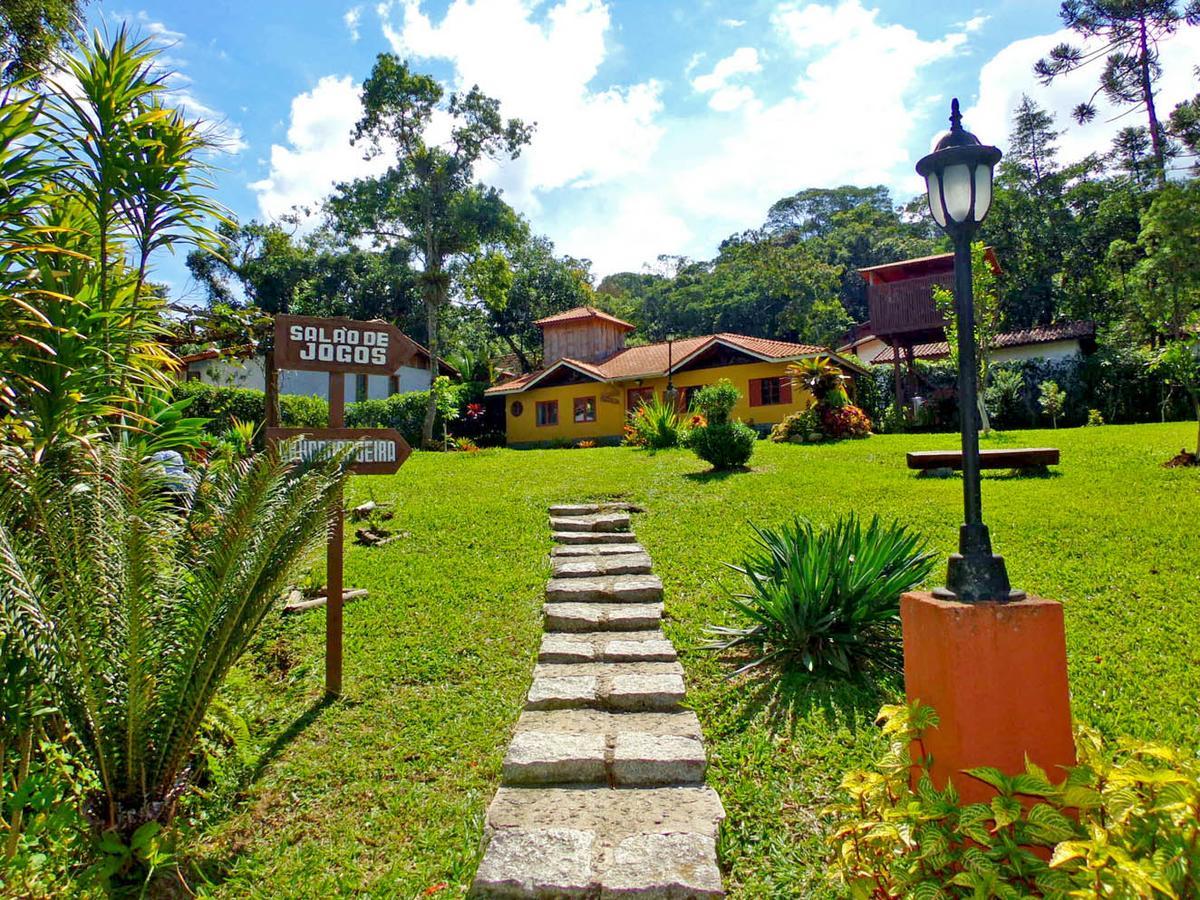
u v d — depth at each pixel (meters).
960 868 2.08
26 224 4.35
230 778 4.14
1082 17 26.50
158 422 5.71
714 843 3.35
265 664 5.60
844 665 4.95
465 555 8.27
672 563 7.68
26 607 3.09
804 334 42.28
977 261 19.20
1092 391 23.06
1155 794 1.92
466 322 40.97
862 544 5.57
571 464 15.96
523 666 5.46
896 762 2.46
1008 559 7.18
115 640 3.56
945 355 27.38
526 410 29.97
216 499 4.34
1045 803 2.18
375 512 10.27
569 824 3.54
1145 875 1.63
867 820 2.39
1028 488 10.25
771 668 5.19
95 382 4.68
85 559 3.51
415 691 5.14
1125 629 5.45
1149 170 28.91
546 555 8.25
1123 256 28.95
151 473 3.73
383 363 5.55
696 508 10.23
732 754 4.17
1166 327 15.94
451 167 29.62
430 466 16.45
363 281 37.78
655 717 4.59
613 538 8.87
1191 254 14.79
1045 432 17.56
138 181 5.04
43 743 3.47
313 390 29.97
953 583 2.55
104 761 3.45
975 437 2.62
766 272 44.94
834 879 2.60
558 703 4.75
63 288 4.79
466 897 3.15
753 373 24.77
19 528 3.45
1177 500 8.92
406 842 3.63
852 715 4.46
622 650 5.50
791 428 19.17
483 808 3.84
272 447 4.53
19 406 4.57
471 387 31.33
